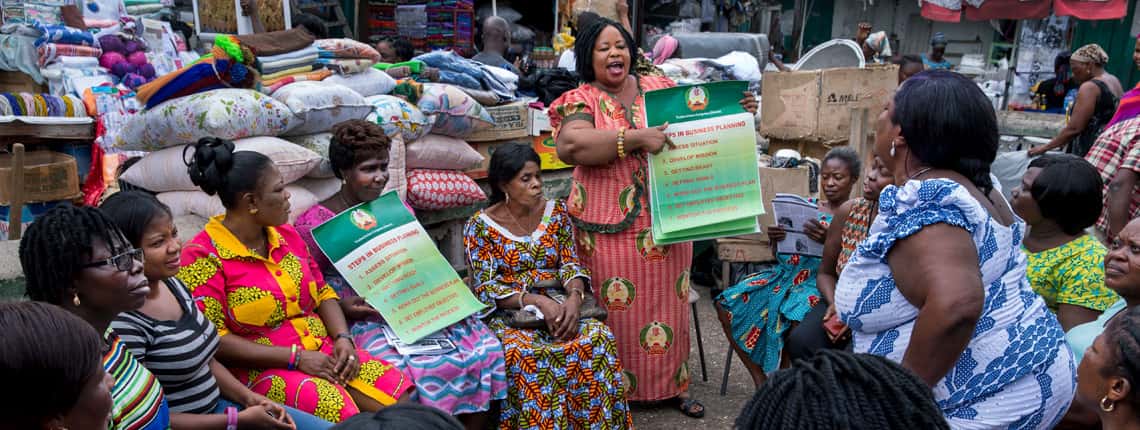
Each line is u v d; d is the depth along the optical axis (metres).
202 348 2.27
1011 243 1.71
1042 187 2.74
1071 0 10.36
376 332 3.02
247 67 3.56
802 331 3.27
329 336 2.89
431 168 4.38
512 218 3.40
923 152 1.72
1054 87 9.73
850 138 5.48
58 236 1.83
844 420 1.02
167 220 2.19
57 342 1.20
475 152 4.59
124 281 1.88
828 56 7.23
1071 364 1.80
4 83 5.64
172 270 2.20
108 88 5.64
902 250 1.66
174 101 3.38
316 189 3.82
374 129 3.09
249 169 2.54
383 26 8.70
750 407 1.11
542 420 3.04
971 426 1.71
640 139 3.21
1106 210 4.06
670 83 3.57
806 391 1.07
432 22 8.33
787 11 14.68
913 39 14.83
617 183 3.42
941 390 1.72
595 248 3.49
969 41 14.39
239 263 2.59
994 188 1.90
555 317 3.14
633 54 3.43
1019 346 1.69
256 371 2.63
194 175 2.58
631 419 3.33
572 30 9.42
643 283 3.50
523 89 5.53
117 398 1.83
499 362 2.99
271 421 2.30
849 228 3.08
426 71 4.72
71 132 4.56
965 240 1.60
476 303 3.13
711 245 5.29
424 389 2.81
